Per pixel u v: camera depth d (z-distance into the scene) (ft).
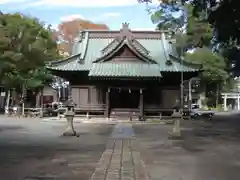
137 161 48.67
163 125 131.75
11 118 165.27
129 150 60.29
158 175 40.29
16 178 38.04
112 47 162.09
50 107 211.00
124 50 159.94
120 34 170.19
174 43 177.37
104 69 155.12
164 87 159.94
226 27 87.66
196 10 97.19
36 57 176.45
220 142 74.08
